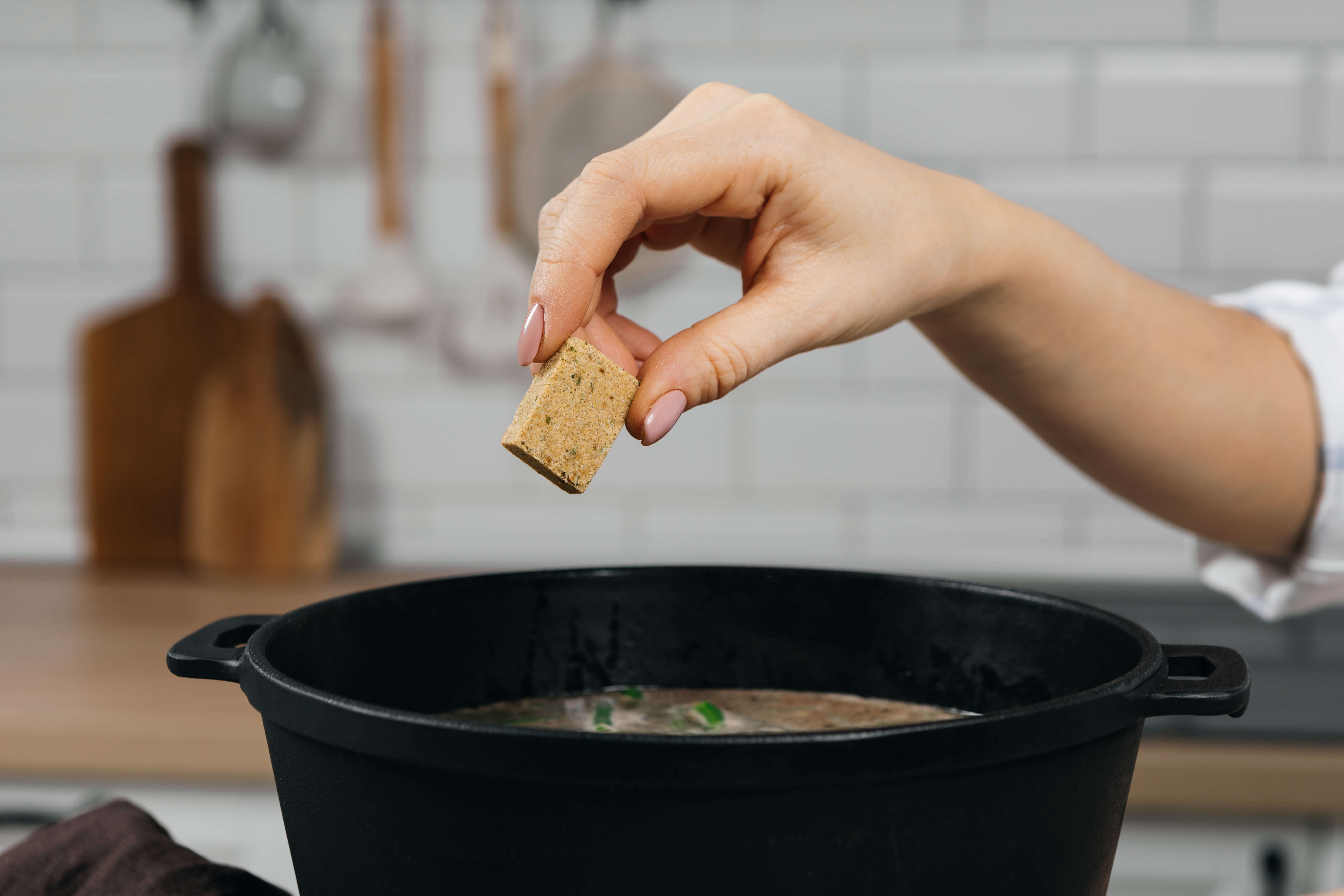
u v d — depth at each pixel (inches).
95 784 56.4
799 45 67.7
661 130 41.9
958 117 67.6
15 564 70.2
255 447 67.7
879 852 24.6
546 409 35.4
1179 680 30.1
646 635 41.7
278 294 69.7
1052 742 25.4
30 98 69.1
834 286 40.6
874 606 41.3
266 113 68.4
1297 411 47.1
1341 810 53.2
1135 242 67.7
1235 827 54.6
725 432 69.4
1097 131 67.3
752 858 24.1
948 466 69.1
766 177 39.8
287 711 26.9
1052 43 67.0
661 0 67.7
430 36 68.5
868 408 69.0
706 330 38.8
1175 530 68.7
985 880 26.1
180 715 55.9
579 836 24.2
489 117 68.7
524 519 70.2
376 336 69.8
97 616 63.6
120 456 69.5
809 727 40.2
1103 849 29.5
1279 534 48.2
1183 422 46.3
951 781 24.7
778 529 69.7
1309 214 67.1
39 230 69.7
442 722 24.0
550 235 37.2
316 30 68.6
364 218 69.4
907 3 67.2
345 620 36.9
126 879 32.6
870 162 41.2
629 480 69.8
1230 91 66.7
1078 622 37.2
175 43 68.8
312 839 28.0
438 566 70.0
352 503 70.3
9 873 33.5
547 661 41.3
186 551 69.9
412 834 25.6
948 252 42.0
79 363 69.5
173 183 68.6
